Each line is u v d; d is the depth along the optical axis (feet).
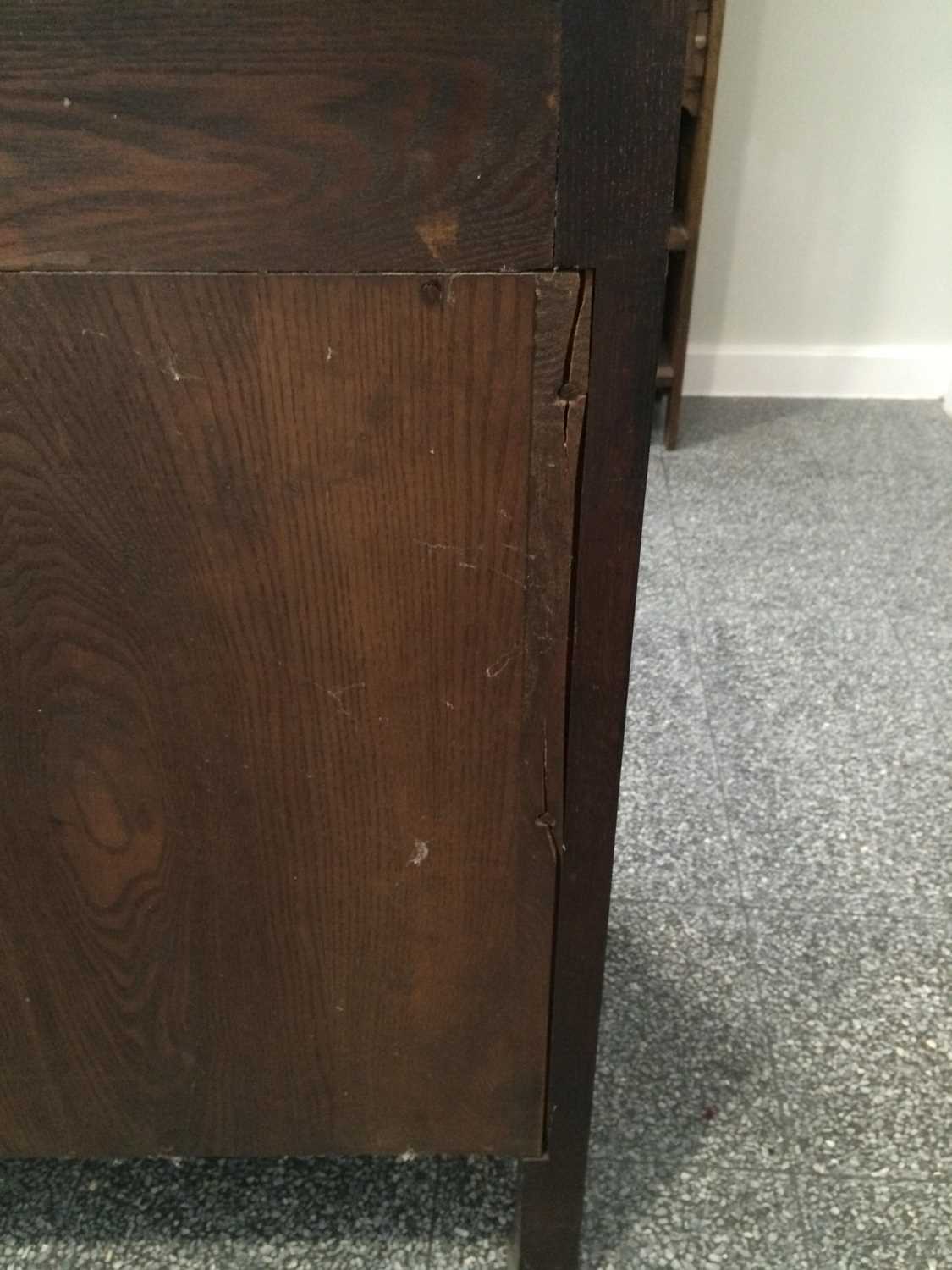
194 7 1.30
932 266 6.91
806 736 4.62
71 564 1.73
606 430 1.62
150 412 1.59
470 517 1.70
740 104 6.39
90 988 2.29
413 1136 2.59
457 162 1.41
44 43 1.32
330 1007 2.34
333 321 1.52
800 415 7.13
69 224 1.45
